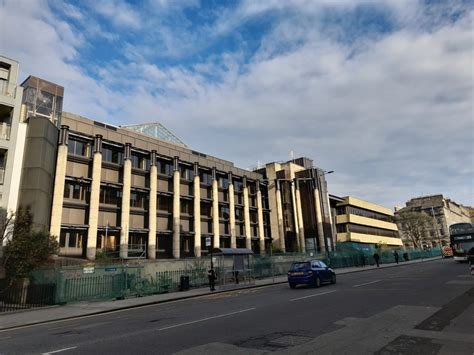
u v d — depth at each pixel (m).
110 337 8.44
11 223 20.36
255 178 65.56
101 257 35.22
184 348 6.82
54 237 21.45
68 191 38.28
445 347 6.21
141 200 45.66
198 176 52.84
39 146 29.28
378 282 19.64
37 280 18.67
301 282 19.41
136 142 46.28
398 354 5.91
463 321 8.21
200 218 52.47
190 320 10.27
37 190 28.12
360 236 77.25
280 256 34.94
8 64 27.58
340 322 8.65
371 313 9.73
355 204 79.12
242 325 8.91
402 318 8.83
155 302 17.25
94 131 41.88
